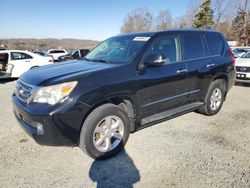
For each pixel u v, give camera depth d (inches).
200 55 191.6
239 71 344.8
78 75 127.2
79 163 132.3
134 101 144.2
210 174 121.3
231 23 1916.8
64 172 124.0
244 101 262.5
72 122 121.5
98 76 130.3
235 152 143.4
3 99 271.6
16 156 138.6
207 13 1728.6
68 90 120.3
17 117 140.6
